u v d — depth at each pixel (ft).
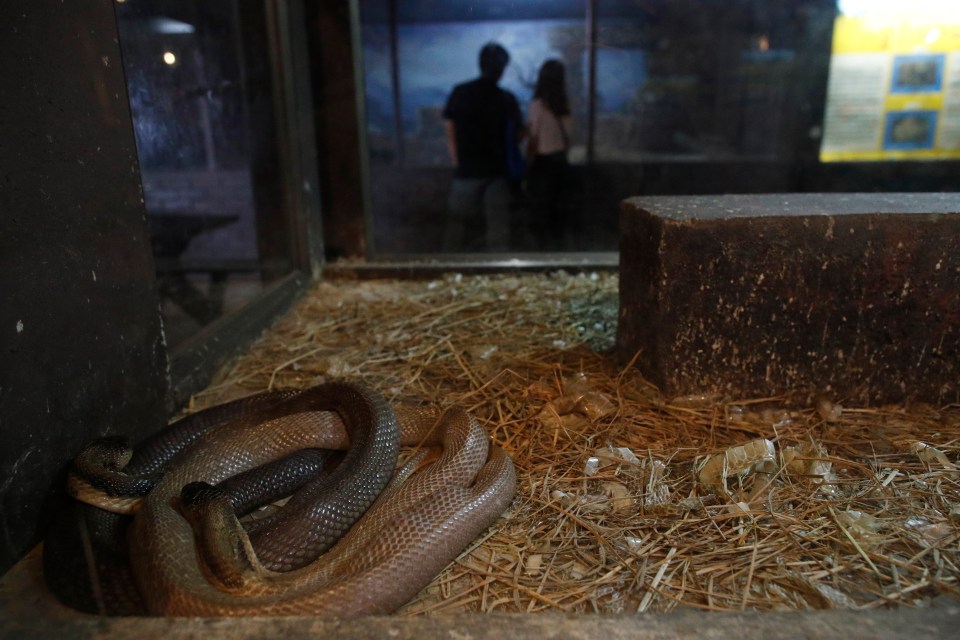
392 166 23.95
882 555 8.16
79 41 9.72
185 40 17.39
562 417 11.98
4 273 8.18
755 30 22.95
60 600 7.63
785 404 12.11
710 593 7.64
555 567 8.27
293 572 7.88
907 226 11.12
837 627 6.03
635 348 13.30
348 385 11.84
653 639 5.93
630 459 10.52
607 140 24.13
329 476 9.86
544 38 22.86
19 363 8.43
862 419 11.71
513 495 9.60
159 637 6.11
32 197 8.68
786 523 8.87
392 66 22.91
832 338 11.78
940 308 11.49
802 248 11.32
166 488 9.27
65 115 9.37
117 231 10.68
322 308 19.39
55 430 9.13
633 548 8.50
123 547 8.42
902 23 22.13
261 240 20.71
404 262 23.06
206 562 7.61
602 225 24.67
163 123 16.72
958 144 23.04
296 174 21.01
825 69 23.03
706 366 12.05
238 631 6.12
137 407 11.33
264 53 19.83
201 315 17.07
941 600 7.42
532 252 23.95
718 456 10.02
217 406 12.24
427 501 8.47
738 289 11.59
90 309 9.94
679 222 11.30
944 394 11.97
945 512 9.00
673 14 22.82
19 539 8.48
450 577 8.18
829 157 23.99
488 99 23.21
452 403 12.76
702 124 24.04
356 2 21.18
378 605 7.30
